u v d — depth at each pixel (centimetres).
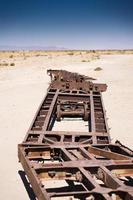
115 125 1190
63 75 1973
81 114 1273
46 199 448
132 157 700
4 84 2200
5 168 787
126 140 1015
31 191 664
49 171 594
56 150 777
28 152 748
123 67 3114
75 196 477
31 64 3797
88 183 536
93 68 3102
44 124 990
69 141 913
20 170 776
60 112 1254
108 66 3272
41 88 1992
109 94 1792
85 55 5853
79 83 1745
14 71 3020
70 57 5153
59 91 1661
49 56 5509
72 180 715
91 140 866
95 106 1354
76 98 1498
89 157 673
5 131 1111
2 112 1385
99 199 474
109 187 550
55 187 676
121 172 620
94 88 1784
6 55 5922
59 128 1170
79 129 1159
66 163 626
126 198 477
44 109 1280
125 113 1370
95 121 1094
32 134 905
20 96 1742
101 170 591
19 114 1350
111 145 812
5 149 927
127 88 1964
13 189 672
